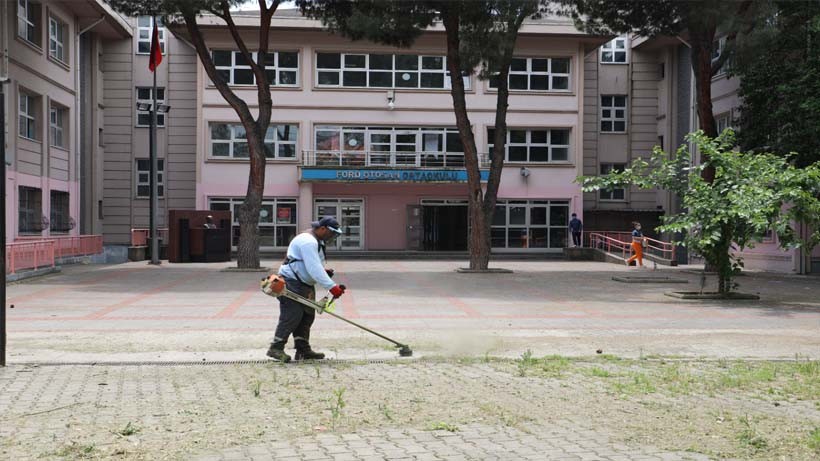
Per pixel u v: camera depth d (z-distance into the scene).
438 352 8.83
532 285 18.64
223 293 16.12
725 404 6.22
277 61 33.31
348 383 6.94
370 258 32.22
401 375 7.33
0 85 7.41
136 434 5.20
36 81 26.50
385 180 32.38
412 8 21.34
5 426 5.39
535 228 34.53
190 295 15.69
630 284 19.06
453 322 11.64
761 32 21.27
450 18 22.17
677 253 29.97
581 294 16.39
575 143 34.38
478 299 15.19
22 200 26.00
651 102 36.69
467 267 25.08
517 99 34.12
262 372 7.46
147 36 34.91
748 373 7.47
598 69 36.62
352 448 4.89
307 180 32.28
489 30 22.36
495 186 23.14
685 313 13.00
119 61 34.78
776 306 14.17
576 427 5.46
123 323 11.36
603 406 6.11
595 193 36.31
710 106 22.67
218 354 8.66
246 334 10.26
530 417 5.72
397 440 5.09
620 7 22.53
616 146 36.72
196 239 27.77
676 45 35.22
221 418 5.63
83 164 32.78
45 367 7.70
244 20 32.25
